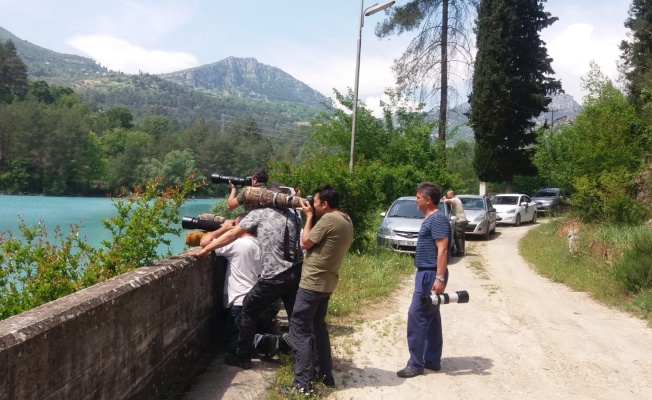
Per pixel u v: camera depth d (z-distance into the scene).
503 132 33.97
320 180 13.09
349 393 5.04
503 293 10.10
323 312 5.11
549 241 16.94
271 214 5.30
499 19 33.50
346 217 4.98
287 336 5.61
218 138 103.94
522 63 34.69
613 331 7.42
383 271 11.13
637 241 9.92
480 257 15.33
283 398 4.71
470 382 5.40
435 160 25.14
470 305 9.05
